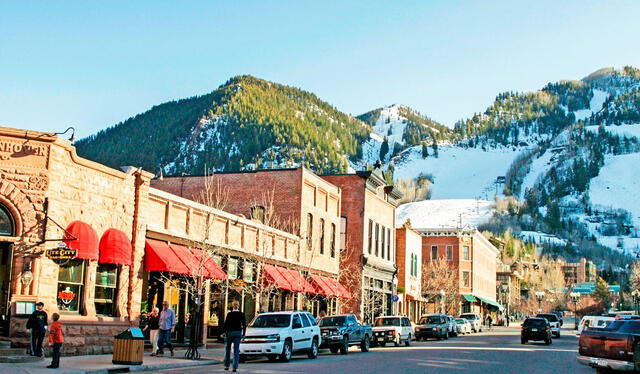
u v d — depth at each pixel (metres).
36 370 19.14
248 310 39.69
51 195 23.77
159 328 26.44
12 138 23.48
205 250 30.19
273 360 27.73
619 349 20.56
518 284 154.25
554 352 38.34
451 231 98.50
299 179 46.94
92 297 25.84
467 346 42.78
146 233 29.00
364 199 56.69
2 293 23.44
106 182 26.72
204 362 24.92
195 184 49.12
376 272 59.88
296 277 42.81
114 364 21.75
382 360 28.12
